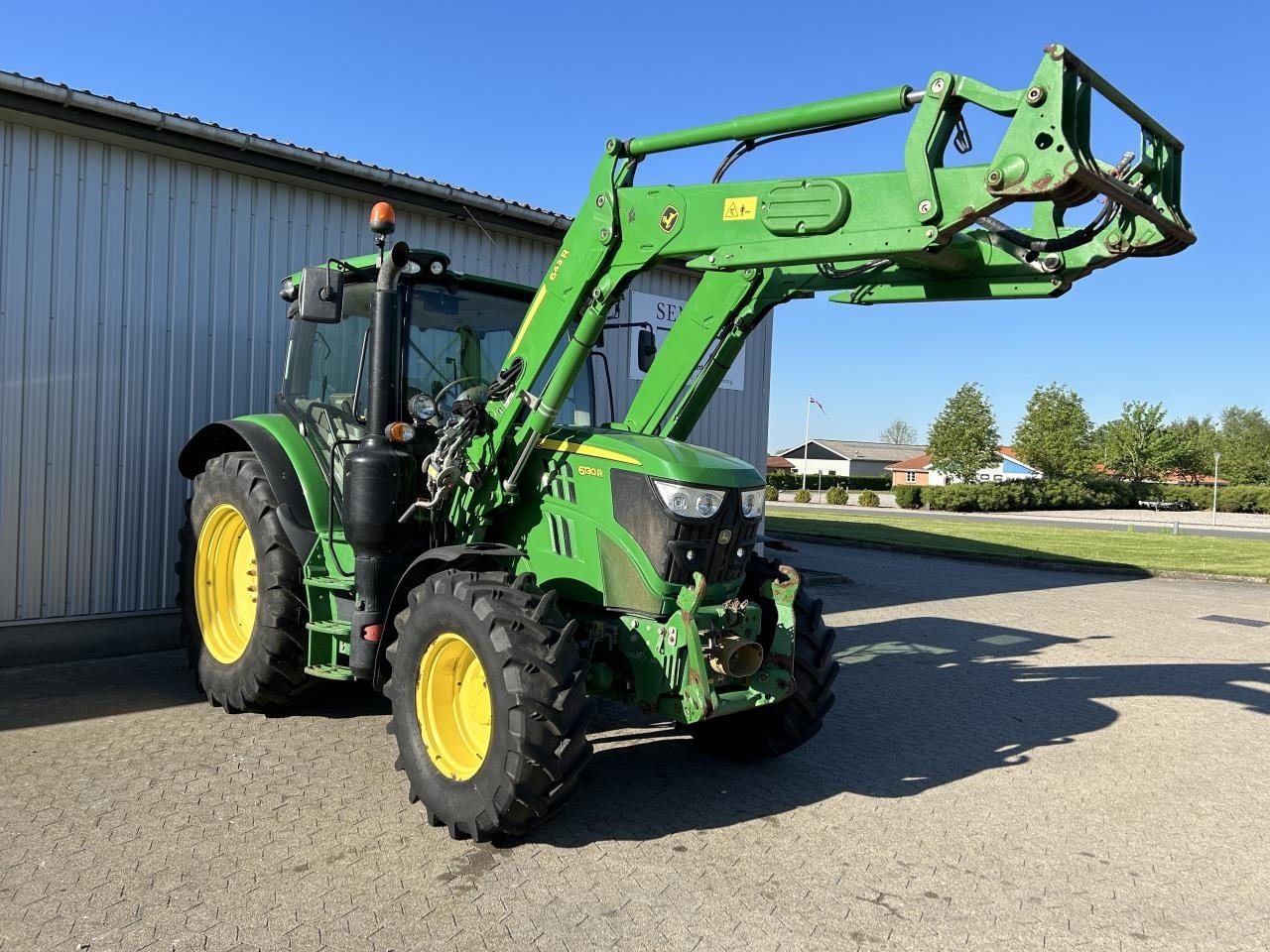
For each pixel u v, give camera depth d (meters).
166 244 6.96
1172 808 4.55
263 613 5.07
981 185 3.10
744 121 3.67
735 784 4.62
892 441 120.06
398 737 4.04
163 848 3.61
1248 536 25.86
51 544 6.51
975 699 6.57
